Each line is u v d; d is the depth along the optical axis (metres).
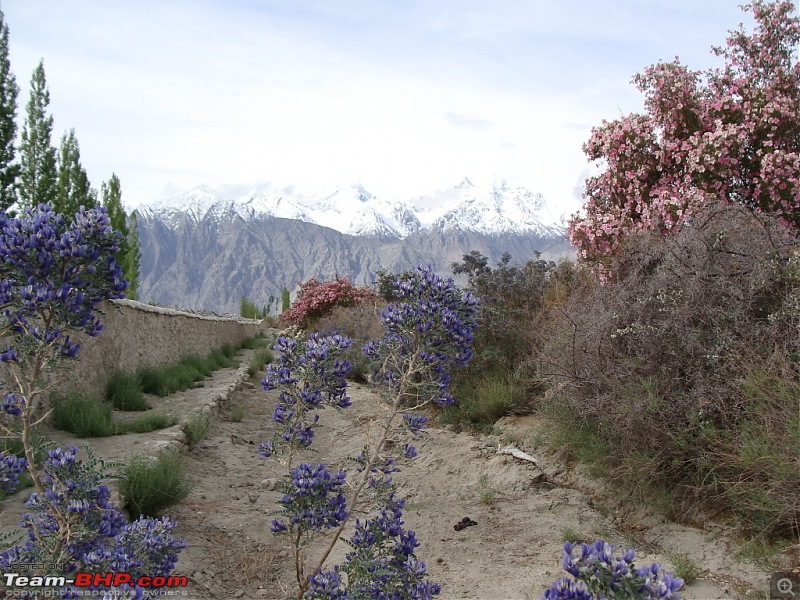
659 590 1.80
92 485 2.84
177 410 9.24
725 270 5.61
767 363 4.86
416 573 3.39
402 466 7.47
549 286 10.01
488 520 5.64
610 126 8.76
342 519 3.49
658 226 7.43
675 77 8.33
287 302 51.00
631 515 5.43
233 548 5.12
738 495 4.68
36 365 2.91
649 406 5.25
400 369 4.07
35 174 26.00
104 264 2.88
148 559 3.09
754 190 7.81
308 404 3.73
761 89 8.12
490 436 7.98
